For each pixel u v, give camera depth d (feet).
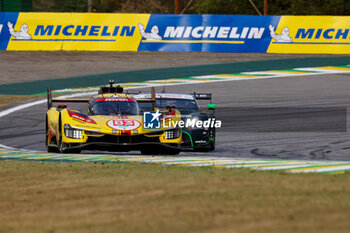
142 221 50.37
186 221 49.39
